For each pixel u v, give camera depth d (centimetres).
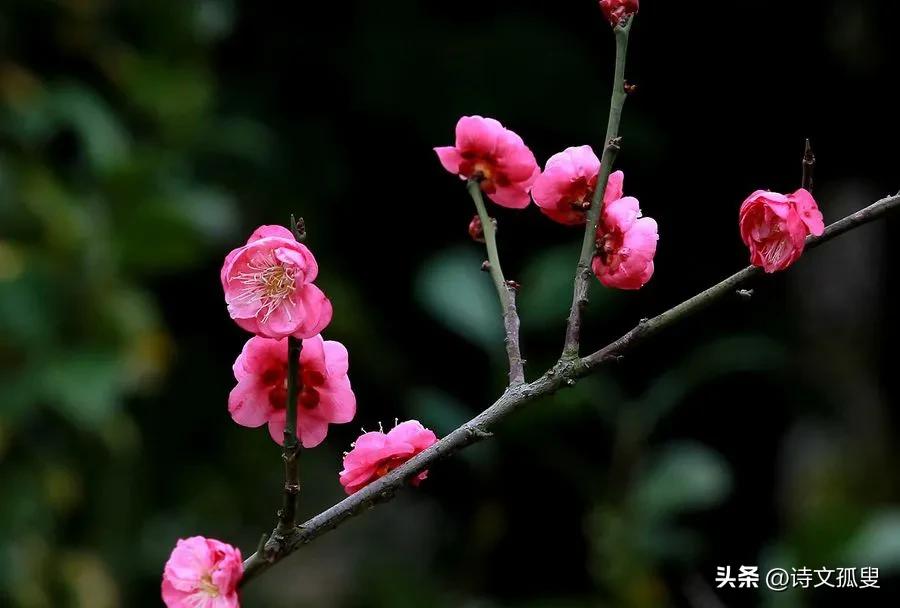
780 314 795
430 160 790
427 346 823
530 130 765
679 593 693
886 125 809
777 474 793
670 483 551
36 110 600
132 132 665
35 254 577
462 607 690
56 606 565
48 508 563
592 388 595
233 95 767
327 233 798
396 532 793
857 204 817
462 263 605
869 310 793
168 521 740
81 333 577
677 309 171
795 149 812
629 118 775
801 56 799
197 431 783
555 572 765
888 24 788
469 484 773
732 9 786
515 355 180
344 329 757
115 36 663
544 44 759
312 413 175
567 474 609
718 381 783
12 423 541
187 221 605
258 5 773
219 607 160
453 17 777
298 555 773
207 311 802
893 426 782
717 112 806
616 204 188
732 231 811
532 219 786
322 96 782
